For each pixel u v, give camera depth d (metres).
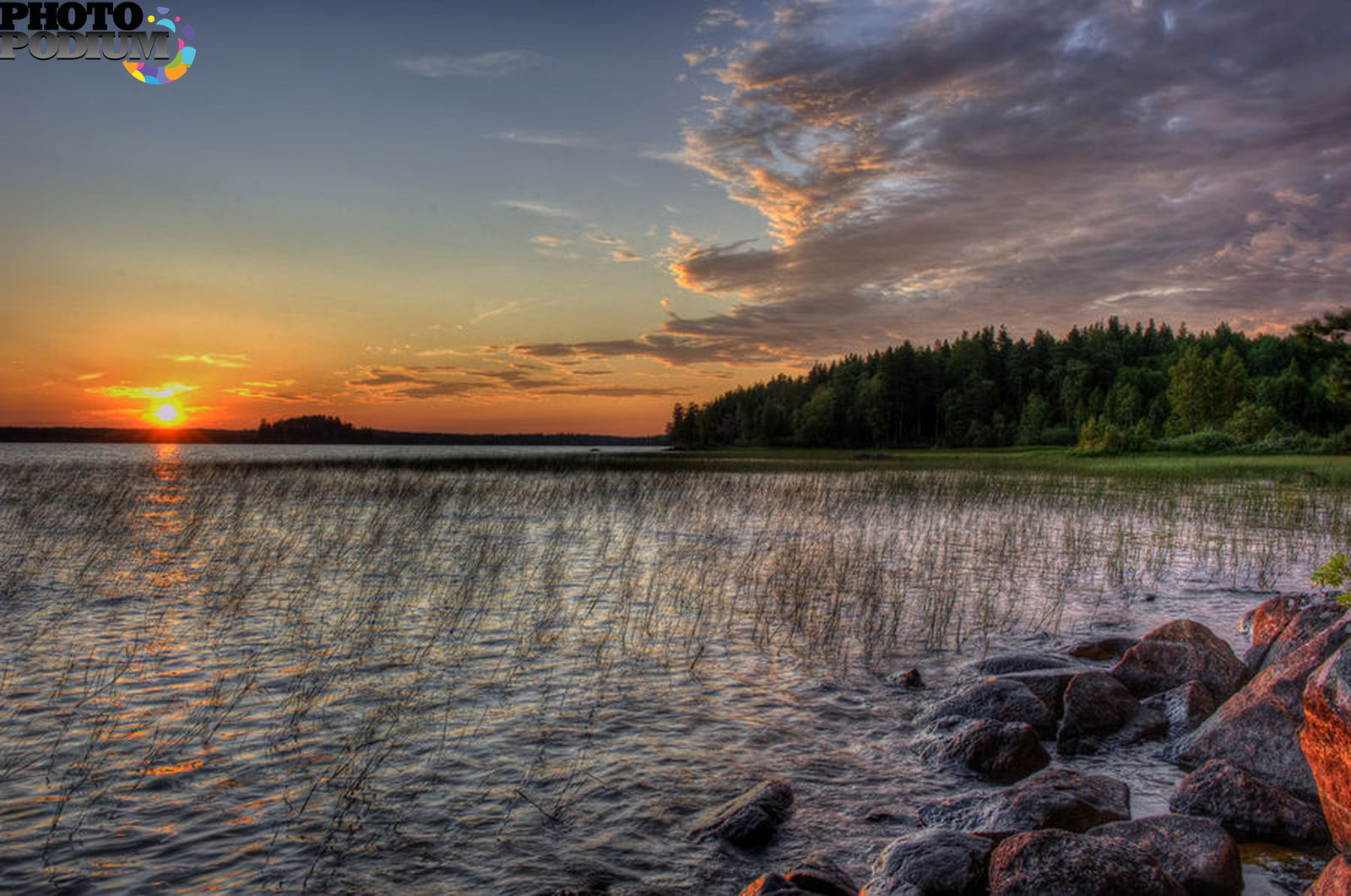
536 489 28.98
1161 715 6.79
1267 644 7.83
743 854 4.69
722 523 21.00
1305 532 18.88
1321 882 3.70
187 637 9.28
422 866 4.48
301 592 11.74
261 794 5.36
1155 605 11.61
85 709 6.89
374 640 9.23
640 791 5.49
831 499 26.58
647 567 14.21
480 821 5.04
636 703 7.30
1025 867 4.00
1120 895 3.82
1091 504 24.94
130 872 4.38
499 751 6.16
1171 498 25.77
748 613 10.82
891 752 6.28
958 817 4.99
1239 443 59.31
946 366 144.62
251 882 4.30
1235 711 6.05
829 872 4.25
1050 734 6.56
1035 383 134.62
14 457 68.75
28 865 4.41
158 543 16.05
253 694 7.34
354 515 20.89
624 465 45.44
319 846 4.69
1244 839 4.89
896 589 12.54
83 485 27.14
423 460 46.69
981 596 12.07
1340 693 4.10
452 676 7.98
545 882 4.33
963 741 6.04
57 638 9.18
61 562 13.93
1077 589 12.65
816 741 6.48
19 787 5.39
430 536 17.41
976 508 24.47
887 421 128.12
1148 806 5.36
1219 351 132.50
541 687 7.68
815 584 12.80
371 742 6.27
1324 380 46.47
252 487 27.69
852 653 9.02
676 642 9.36
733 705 7.28
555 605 11.09
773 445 143.25
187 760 5.88
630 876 4.42
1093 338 150.88
